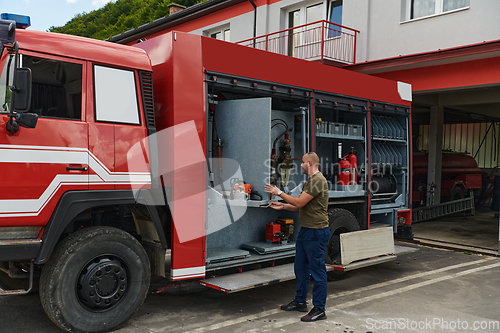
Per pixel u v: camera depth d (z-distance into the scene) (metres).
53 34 3.59
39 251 3.36
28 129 3.33
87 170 3.61
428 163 13.29
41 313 4.29
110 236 3.72
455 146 16.58
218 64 4.38
